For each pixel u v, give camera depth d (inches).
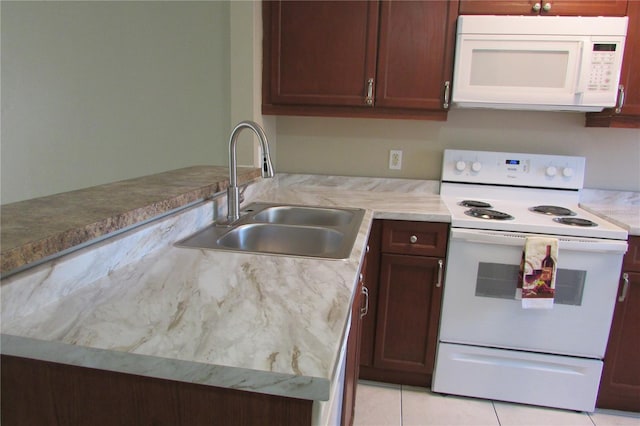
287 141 99.7
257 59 82.4
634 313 72.2
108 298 33.9
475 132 93.4
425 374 81.6
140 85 100.1
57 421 29.8
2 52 105.9
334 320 31.0
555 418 74.7
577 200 89.0
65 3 100.1
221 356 25.9
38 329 28.4
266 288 36.7
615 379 75.1
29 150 111.2
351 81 82.8
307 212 75.4
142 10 96.2
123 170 105.9
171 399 27.7
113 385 28.4
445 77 80.1
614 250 68.4
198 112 98.3
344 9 80.4
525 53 75.4
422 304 78.2
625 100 76.2
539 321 73.5
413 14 78.8
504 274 72.8
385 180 97.0
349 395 52.9
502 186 90.9
